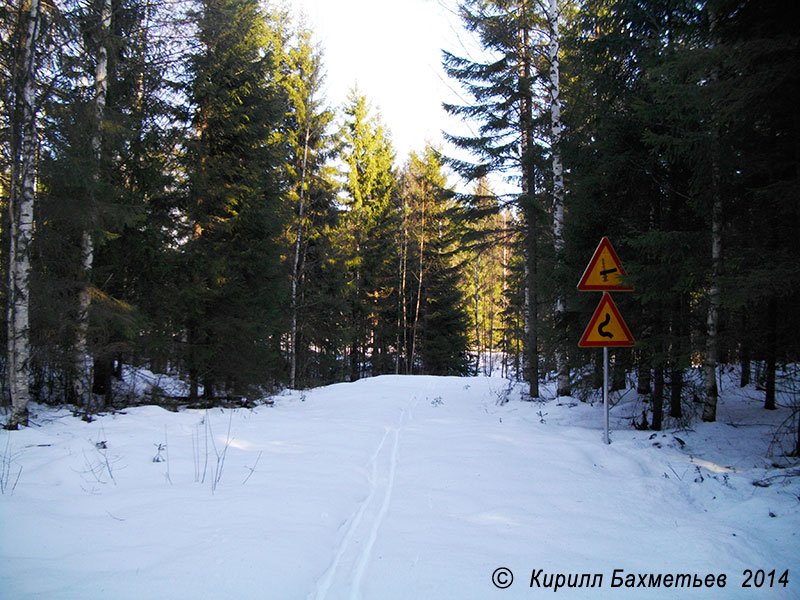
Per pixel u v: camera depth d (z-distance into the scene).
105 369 11.10
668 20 7.69
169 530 3.71
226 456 6.31
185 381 12.84
